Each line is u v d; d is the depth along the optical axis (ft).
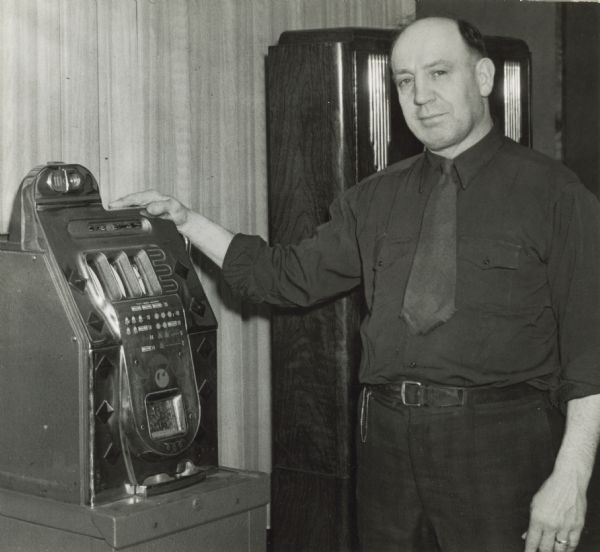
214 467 7.84
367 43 9.48
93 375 6.89
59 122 8.87
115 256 7.39
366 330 7.66
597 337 6.89
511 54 11.35
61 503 7.00
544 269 7.21
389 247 7.66
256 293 8.52
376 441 7.58
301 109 9.53
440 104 7.34
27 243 7.19
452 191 7.46
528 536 6.96
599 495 8.91
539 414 7.22
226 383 10.70
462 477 7.18
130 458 7.11
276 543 10.02
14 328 7.23
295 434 9.81
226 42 10.44
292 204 9.64
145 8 9.61
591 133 14.29
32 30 8.61
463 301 7.20
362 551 7.83
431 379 7.22
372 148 9.58
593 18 14.15
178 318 7.48
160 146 9.84
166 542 7.10
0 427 7.36
